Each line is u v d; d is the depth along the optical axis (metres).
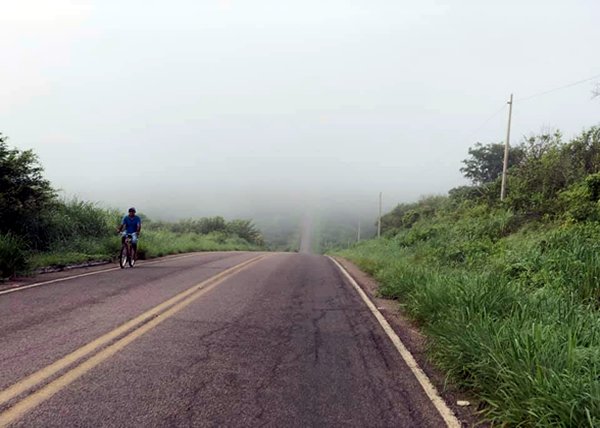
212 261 17.67
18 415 3.31
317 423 3.42
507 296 6.26
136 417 3.37
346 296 9.75
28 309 6.84
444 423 3.50
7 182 12.34
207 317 6.86
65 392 3.77
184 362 4.69
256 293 9.48
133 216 13.86
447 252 14.30
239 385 4.12
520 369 3.69
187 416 3.43
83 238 16.27
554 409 3.13
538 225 13.91
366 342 5.83
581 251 8.48
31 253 12.91
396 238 29.84
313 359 5.01
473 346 4.42
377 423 3.46
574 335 4.25
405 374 4.63
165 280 10.77
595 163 17.42
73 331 5.68
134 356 4.80
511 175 22.91
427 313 6.71
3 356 4.62
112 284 9.71
